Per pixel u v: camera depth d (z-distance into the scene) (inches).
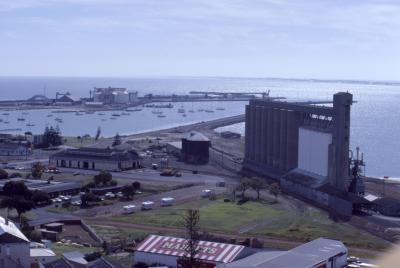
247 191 5182.1
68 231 3666.3
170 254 2824.8
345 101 4766.2
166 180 5762.8
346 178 4763.8
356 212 4367.6
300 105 5708.7
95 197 4633.4
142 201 4714.6
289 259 2618.1
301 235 3560.5
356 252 3166.8
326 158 4948.3
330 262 2691.9
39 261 2598.4
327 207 4512.8
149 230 3646.7
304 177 5191.9
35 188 4805.6
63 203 4503.0
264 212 4281.5
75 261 2711.6
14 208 3969.0
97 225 3804.1
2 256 2413.9
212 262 2728.8
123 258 2962.6
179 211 4279.0
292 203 4677.7
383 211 4328.3
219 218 4030.5
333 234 3604.8
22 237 2487.7
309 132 5295.3
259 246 3243.1
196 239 2815.0
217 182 5698.8
